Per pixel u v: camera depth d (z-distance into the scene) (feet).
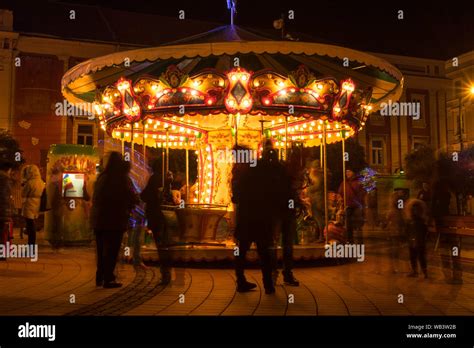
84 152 48.93
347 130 43.32
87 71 32.07
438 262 34.63
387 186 75.15
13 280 25.53
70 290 22.80
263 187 22.00
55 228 41.60
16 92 112.16
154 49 29.66
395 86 37.24
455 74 150.82
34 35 112.98
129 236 32.17
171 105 32.12
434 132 148.87
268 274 21.80
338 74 37.14
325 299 20.77
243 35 34.45
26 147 111.65
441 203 25.89
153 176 24.84
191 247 31.83
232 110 31.19
